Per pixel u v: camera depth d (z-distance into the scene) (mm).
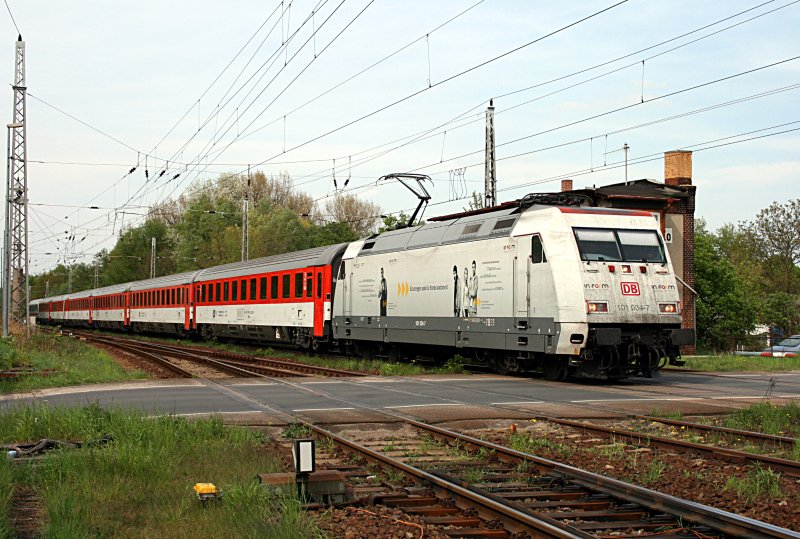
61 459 9320
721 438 11648
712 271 44688
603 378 20375
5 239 34562
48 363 25906
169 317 49469
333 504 7914
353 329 28438
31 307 116812
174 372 24250
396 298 25797
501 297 20859
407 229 26516
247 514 7125
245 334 38250
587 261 19094
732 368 27766
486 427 12977
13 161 35125
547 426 12883
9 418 12344
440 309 23469
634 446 11047
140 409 14312
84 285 112312
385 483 8922
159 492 8250
